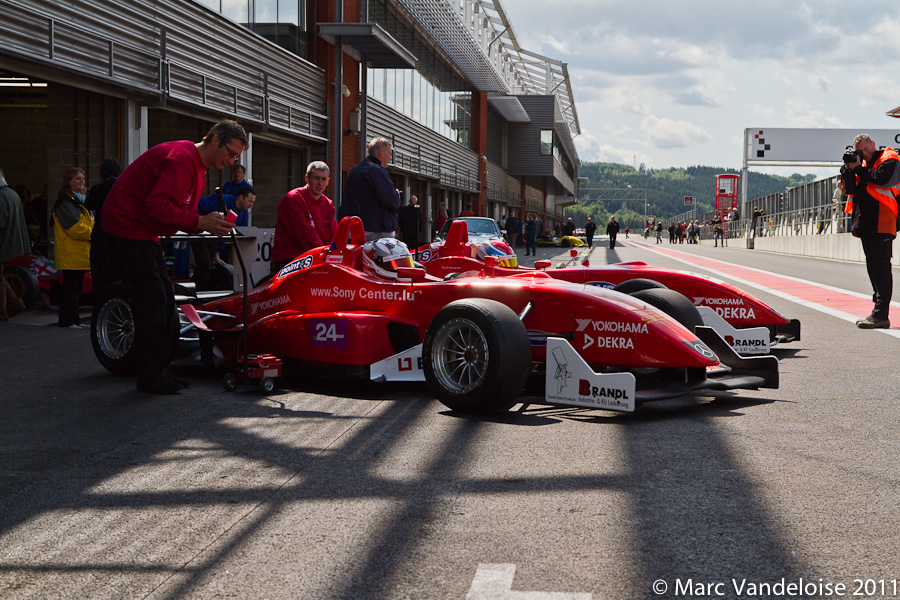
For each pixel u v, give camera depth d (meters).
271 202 18.52
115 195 5.11
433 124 30.09
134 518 2.89
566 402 4.50
